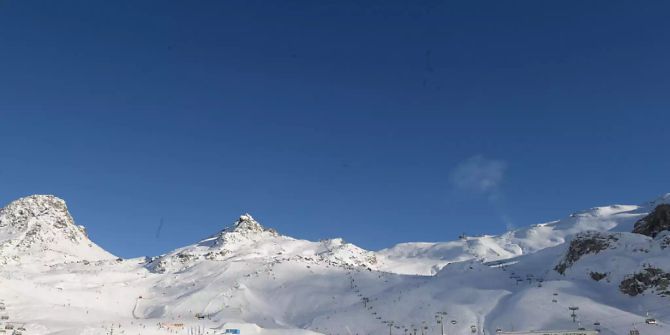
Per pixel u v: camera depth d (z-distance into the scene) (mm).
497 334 157000
